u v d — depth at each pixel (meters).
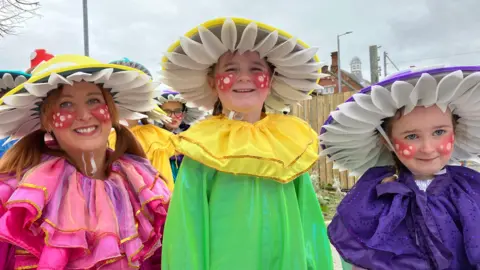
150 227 2.05
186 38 2.01
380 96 1.88
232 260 1.92
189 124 5.33
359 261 1.85
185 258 1.88
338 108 2.00
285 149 2.08
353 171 2.45
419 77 1.79
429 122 1.89
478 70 1.77
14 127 2.25
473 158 2.27
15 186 1.92
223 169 1.96
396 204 1.90
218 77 2.17
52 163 2.01
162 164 3.86
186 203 1.98
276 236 2.02
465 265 1.82
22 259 1.89
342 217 1.96
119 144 2.30
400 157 1.98
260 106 2.19
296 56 2.11
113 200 2.04
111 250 1.85
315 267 2.09
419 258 1.84
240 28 2.04
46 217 1.82
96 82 2.10
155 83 2.24
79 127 2.04
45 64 2.17
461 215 1.85
